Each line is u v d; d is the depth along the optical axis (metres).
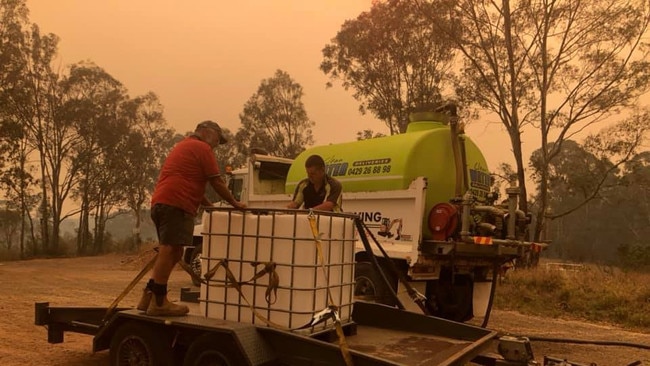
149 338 4.64
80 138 44.66
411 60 29.30
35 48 41.41
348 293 5.06
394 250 8.00
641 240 59.56
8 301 10.05
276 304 4.41
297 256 4.36
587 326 9.82
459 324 5.27
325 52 31.73
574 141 26.06
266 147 44.62
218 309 4.69
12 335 6.91
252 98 45.44
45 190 42.88
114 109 45.72
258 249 4.52
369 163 8.66
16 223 50.94
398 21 28.88
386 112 31.02
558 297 12.18
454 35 22.41
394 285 8.03
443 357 4.43
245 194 12.50
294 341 4.16
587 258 51.59
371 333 5.41
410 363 4.21
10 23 36.38
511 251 8.12
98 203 46.94
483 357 4.92
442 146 8.52
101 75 44.88
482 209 7.80
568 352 7.38
